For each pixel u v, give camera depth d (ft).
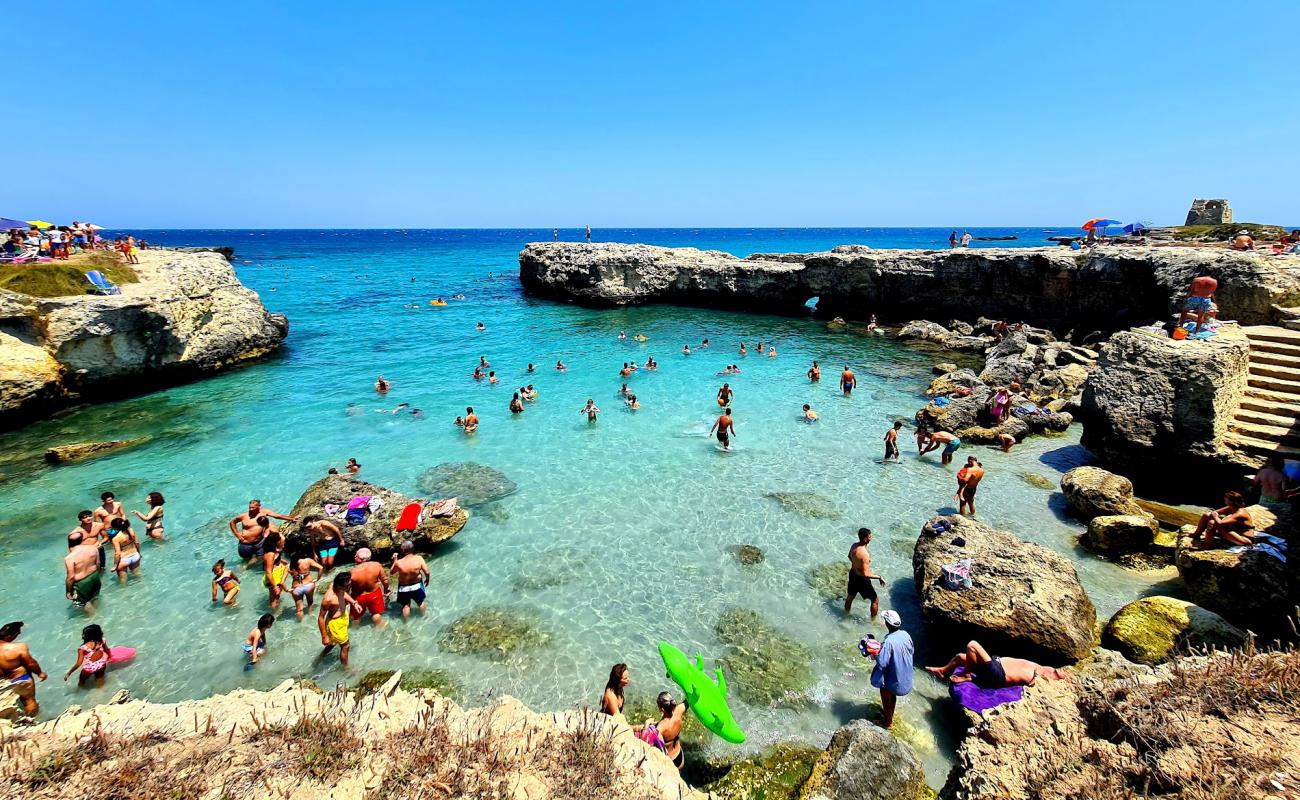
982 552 40.73
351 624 40.24
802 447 71.41
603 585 44.62
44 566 47.03
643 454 69.46
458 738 21.42
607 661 36.91
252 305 118.93
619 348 126.41
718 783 28.58
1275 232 134.31
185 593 43.73
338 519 48.80
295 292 217.97
